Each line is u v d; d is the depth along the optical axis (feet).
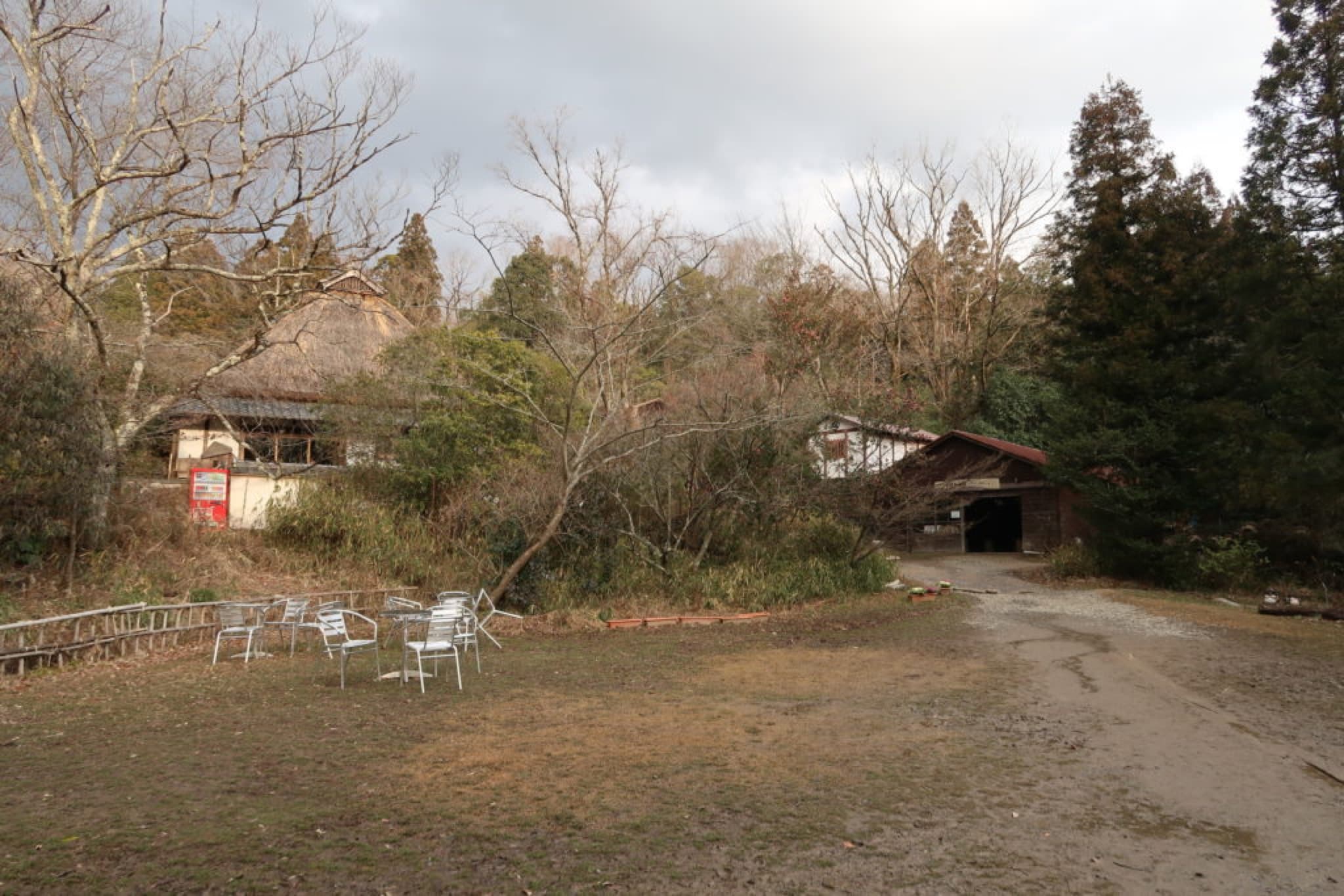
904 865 13.85
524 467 53.78
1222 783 18.52
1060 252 79.46
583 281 47.88
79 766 18.80
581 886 12.85
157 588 40.47
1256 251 59.26
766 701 26.78
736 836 15.07
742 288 84.58
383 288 75.51
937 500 64.69
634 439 51.88
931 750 21.08
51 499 37.09
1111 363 62.64
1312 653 35.45
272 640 39.40
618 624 44.98
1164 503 60.70
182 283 55.42
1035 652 36.47
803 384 62.18
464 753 20.33
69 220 43.19
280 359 65.51
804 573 55.16
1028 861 14.07
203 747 20.53
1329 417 52.70
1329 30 54.13
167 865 13.28
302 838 14.58
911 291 120.98
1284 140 56.90
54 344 38.65
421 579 51.49
